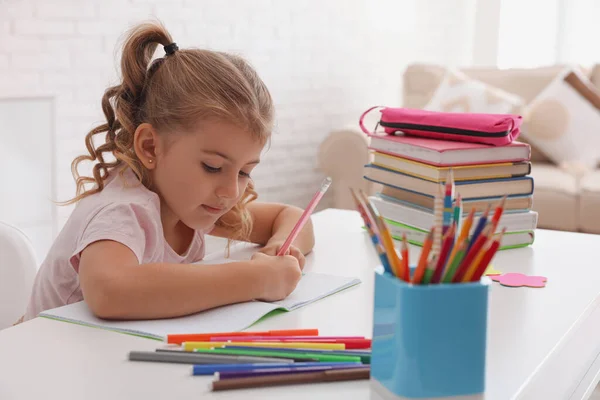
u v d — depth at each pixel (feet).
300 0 12.53
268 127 3.50
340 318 3.06
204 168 3.43
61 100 9.11
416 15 15.26
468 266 2.30
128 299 2.90
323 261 4.03
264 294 3.18
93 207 3.50
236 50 11.28
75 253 3.21
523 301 3.38
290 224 4.25
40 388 2.31
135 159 3.61
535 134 11.39
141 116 3.63
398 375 2.26
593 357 2.98
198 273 3.05
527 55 15.94
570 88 11.53
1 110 8.29
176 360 2.52
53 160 8.80
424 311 2.23
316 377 2.40
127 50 3.69
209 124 3.34
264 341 2.67
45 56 8.89
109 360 2.55
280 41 12.25
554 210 10.05
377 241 2.36
